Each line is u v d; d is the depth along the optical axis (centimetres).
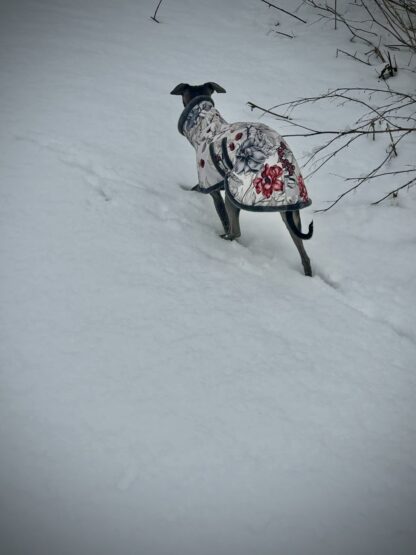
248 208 215
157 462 155
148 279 207
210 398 171
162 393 171
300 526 147
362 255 234
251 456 159
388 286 218
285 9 430
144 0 434
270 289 212
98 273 206
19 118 286
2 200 232
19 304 192
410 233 244
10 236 216
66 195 238
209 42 382
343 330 199
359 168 281
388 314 209
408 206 258
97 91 316
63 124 285
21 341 181
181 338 188
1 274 201
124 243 220
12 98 303
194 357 182
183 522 146
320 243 241
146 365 178
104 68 340
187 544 142
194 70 346
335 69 357
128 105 307
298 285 217
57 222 224
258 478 155
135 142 280
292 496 152
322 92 334
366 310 212
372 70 355
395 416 173
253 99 323
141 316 193
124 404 167
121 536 142
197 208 248
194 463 156
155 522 145
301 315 203
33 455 154
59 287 199
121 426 162
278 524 147
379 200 261
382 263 230
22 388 168
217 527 145
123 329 188
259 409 170
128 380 173
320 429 167
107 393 169
